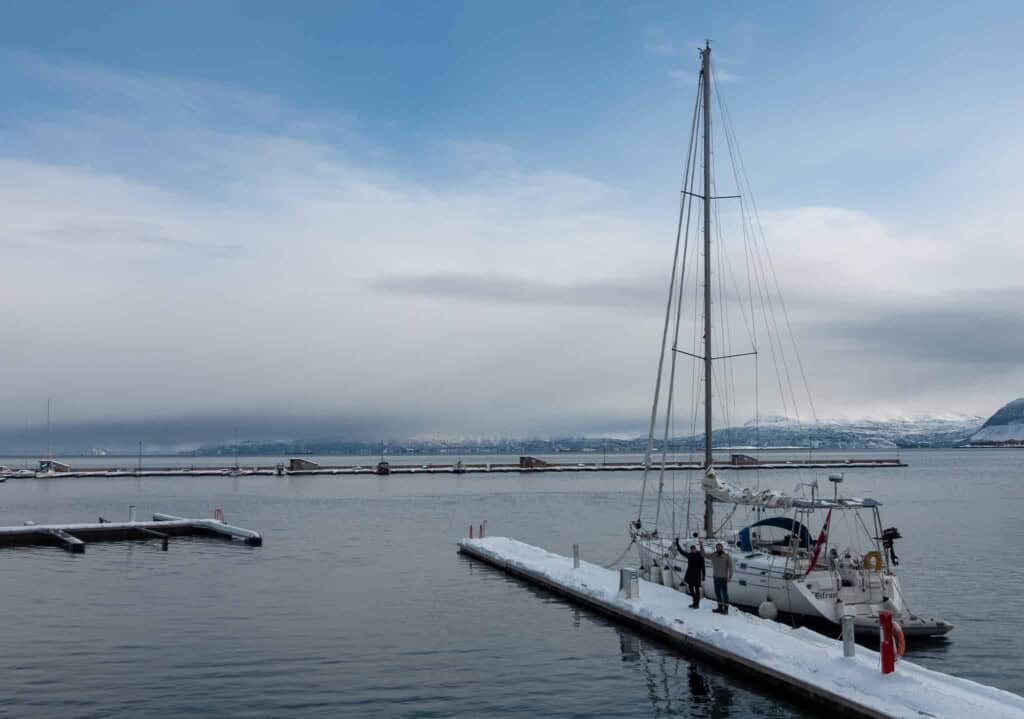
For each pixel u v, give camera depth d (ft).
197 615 96.58
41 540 173.17
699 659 76.13
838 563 86.28
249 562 144.36
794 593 82.94
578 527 215.92
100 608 100.89
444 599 107.24
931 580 125.29
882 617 60.80
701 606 87.66
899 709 54.65
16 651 78.79
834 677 62.08
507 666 74.33
